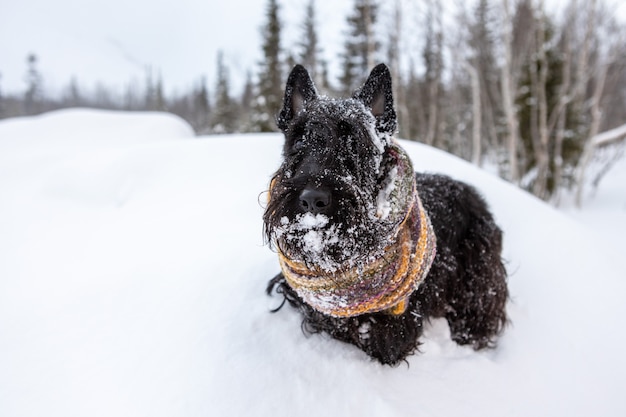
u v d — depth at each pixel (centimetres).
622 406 260
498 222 441
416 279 226
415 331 257
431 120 1616
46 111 7112
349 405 218
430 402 234
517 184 1236
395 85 1312
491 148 2148
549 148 1483
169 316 274
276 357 241
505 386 260
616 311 333
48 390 228
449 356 283
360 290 218
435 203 299
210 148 661
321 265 211
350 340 261
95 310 292
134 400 215
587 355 296
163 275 322
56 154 912
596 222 1022
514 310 347
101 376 233
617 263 405
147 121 1820
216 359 236
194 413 205
